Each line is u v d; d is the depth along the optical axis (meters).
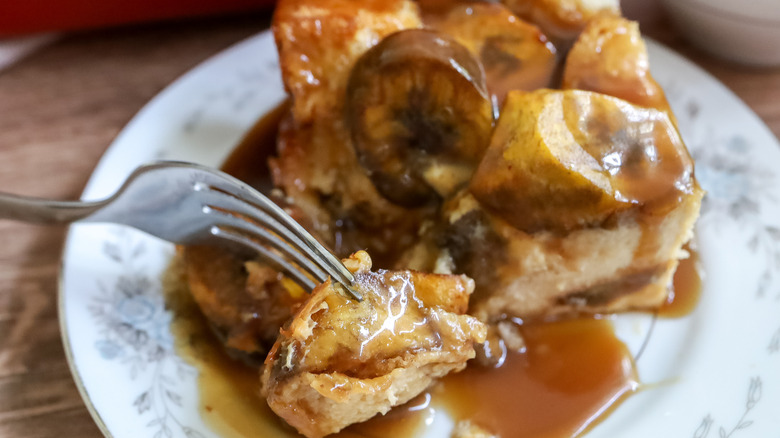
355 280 0.15
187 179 0.16
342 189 0.18
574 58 0.17
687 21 0.21
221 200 0.16
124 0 0.22
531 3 0.18
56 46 0.23
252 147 0.20
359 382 0.15
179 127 0.20
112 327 0.17
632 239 0.16
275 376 0.15
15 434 0.16
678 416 0.15
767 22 0.20
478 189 0.16
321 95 0.17
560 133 0.16
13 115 0.22
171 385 0.16
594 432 0.16
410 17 0.18
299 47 0.17
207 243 0.17
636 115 0.16
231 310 0.17
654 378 0.16
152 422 0.15
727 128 0.19
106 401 0.15
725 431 0.15
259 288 0.17
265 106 0.21
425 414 0.16
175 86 0.21
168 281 0.18
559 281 0.17
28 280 0.18
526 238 0.16
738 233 0.18
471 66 0.16
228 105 0.21
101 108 0.22
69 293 0.17
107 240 0.18
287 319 0.16
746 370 0.16
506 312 0.18
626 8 0.23
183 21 0.24
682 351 0.17
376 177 0.17
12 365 0.17
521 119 0.16
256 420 0.16
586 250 0.17
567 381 0.17
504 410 0.16
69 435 0.16
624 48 0.17
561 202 0.16
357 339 0.15
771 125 0.20
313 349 0.15
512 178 0.16
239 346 0.17
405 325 0.15
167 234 0.17
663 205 0.16
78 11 0.22
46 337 0.17
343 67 0.17
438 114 0.16
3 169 0.20
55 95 0.22
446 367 0.16
